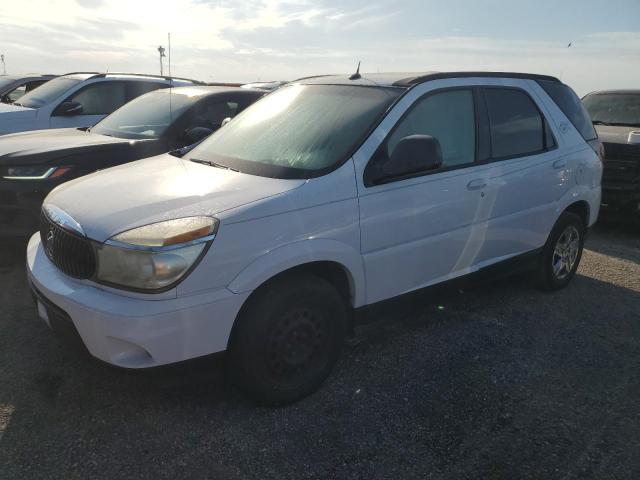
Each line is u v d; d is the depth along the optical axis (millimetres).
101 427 2805
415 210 3379
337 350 3201
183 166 3520
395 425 2891
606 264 5836
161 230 2578
